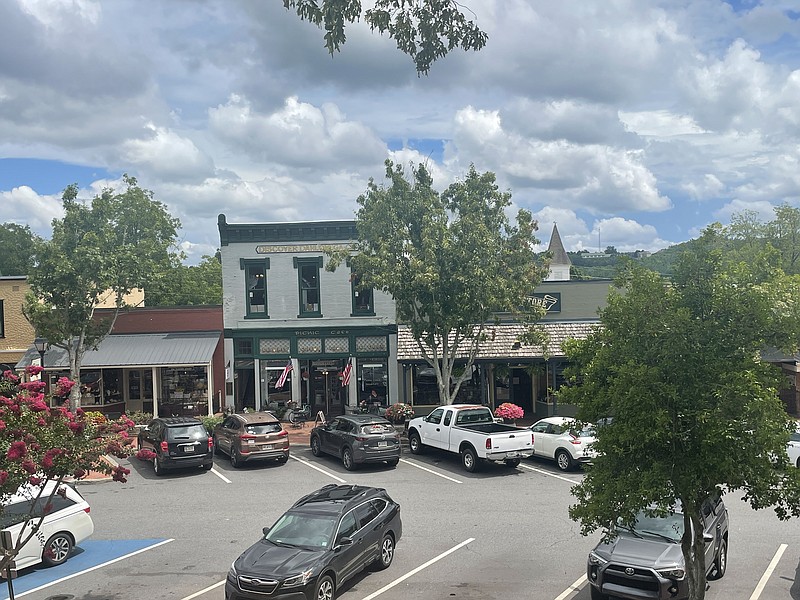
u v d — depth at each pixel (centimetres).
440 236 2467
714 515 1231
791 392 3178
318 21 1065
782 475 853
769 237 5072
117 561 1410
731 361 833
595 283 3228
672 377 837
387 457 2200
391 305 3189
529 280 2597
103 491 1994
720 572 1239
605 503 869
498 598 1177
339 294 3192
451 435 2242
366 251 2592
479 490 1917
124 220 3644
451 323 2523
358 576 1291
